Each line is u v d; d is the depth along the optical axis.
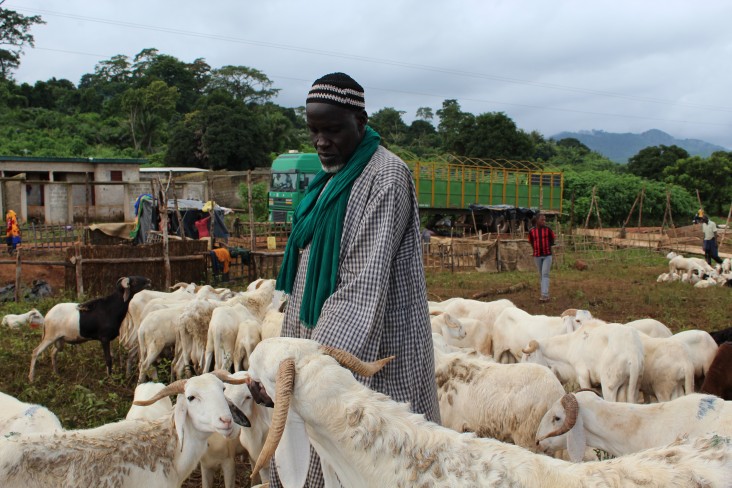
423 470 2.39
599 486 2.31
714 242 22.73
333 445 2.51
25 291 14.91
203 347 9.25
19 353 10.11
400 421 2.48
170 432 4.79
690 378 6.86
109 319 9.56
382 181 2.87
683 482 2.32
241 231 29.14
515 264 22.52
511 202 33.56
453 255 21.73
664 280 19.53
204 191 38.78
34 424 5.02
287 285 3.16
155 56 100.12
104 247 15.17
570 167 56.47
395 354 2.91
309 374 2.48
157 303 9.94
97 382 9.08
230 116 56.09
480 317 9.69
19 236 22.53
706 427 4.43
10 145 52.81
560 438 4.95
